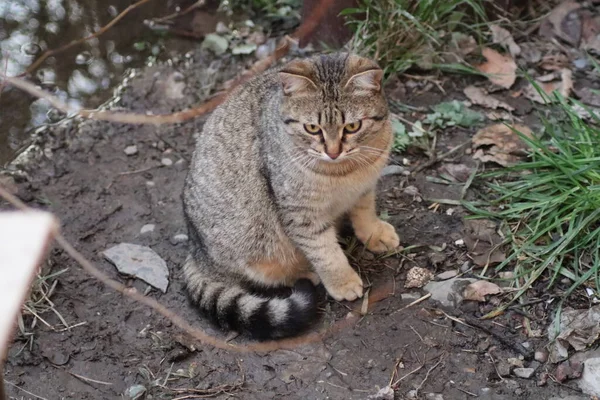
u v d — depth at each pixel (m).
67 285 4.61
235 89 4.67
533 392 3.85
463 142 5.28
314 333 4.24
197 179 4.45
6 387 4.06
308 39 6.12
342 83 3.88
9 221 2.88
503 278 4.36
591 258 4.31
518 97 5.57
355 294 4.35
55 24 6.43
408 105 5.59
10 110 5.76
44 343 4.28
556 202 4.48
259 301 4.20
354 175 4.09
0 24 6.41
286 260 4.45
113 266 4.72
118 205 5.13
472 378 3.94
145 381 4.08
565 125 5.18
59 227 4.91
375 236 4.60
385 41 5.64
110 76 6.07
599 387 3.77
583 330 3.98
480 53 5.82
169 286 4.62
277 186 4.10
